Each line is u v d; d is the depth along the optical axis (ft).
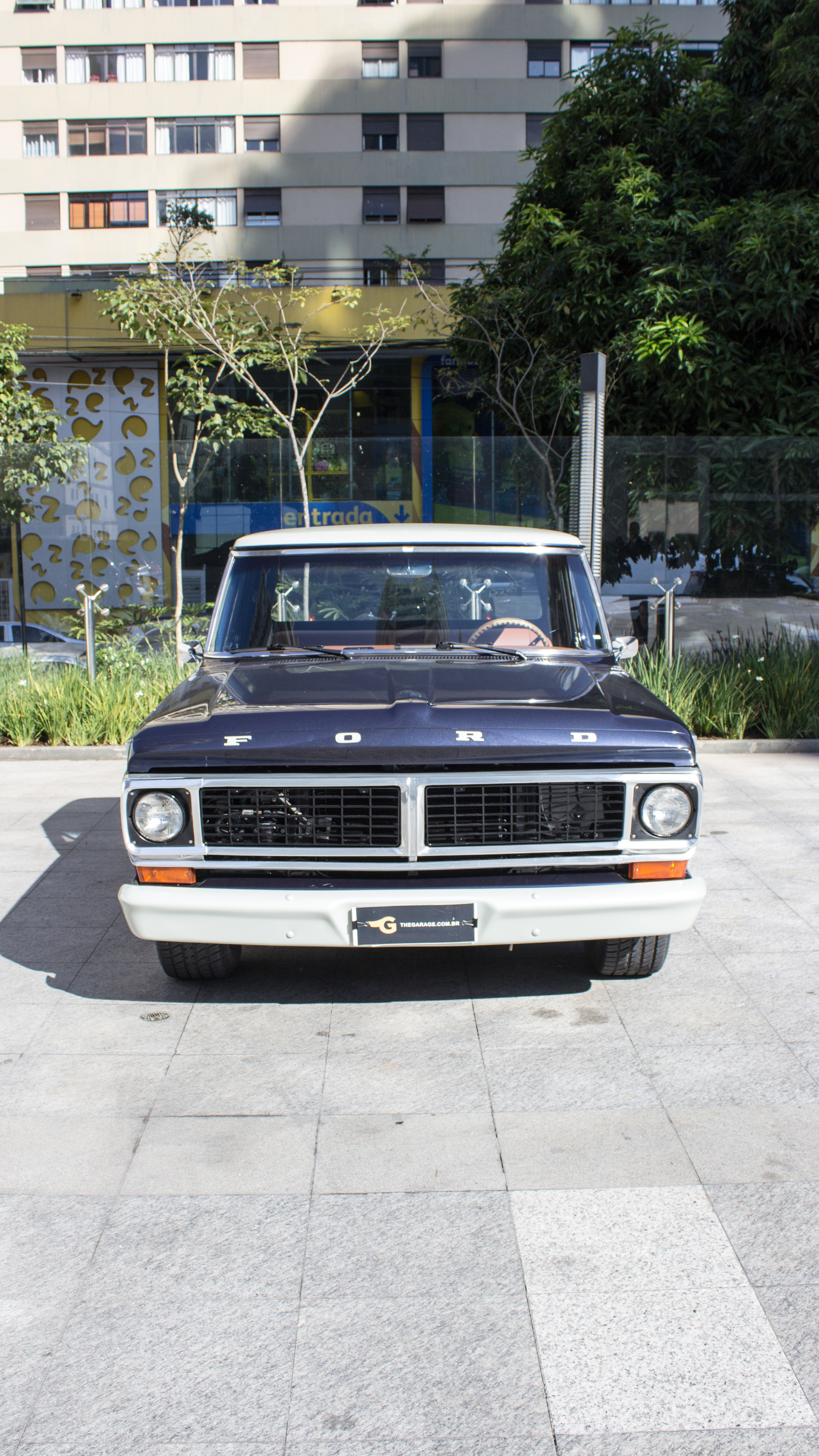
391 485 37.27
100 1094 10.23
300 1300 7.34
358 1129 9.55
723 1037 11.31
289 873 11.00
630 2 104.27
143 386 67.00
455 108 104.37
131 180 105.91
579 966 13.50
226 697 12.04
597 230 38.70
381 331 53.93
